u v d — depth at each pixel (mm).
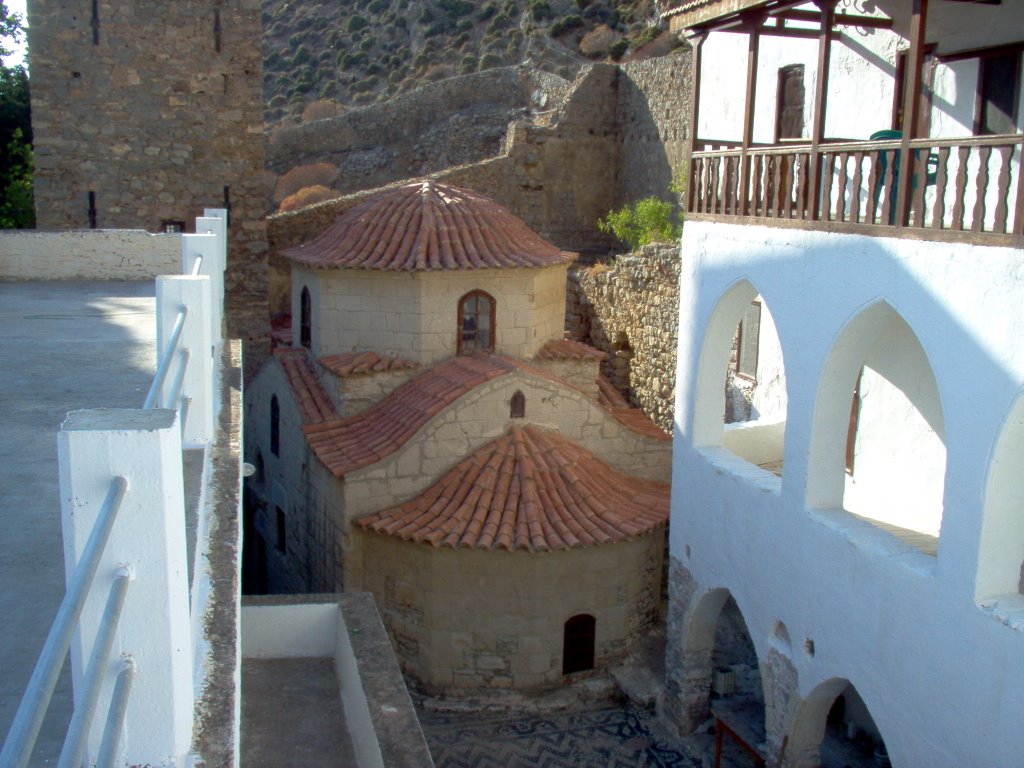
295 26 63781
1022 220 6961
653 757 12766
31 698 1783
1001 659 7160
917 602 8109
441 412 14586
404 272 15594
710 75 18172
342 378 15719
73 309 11367
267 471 18984
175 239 14648
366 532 14562
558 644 14250
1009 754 7094
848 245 8977
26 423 6367
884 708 8578
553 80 33062
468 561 13938
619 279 20406
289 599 8992
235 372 8797
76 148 19297
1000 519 7375
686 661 12867
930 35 10977
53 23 18797
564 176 29359
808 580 9727
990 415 7285
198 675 3643
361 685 7305
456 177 27984
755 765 12133
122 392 7281
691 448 12336
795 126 13750
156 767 2717
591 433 15812
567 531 13812
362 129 40125
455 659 14258
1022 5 9695
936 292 7832
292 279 18438
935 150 11148
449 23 54781
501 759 12922
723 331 11867
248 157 20141
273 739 7625
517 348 16594
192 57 19531
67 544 2461
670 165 26250
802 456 9766
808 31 11711
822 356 9383
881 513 11453
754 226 10617
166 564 2582
